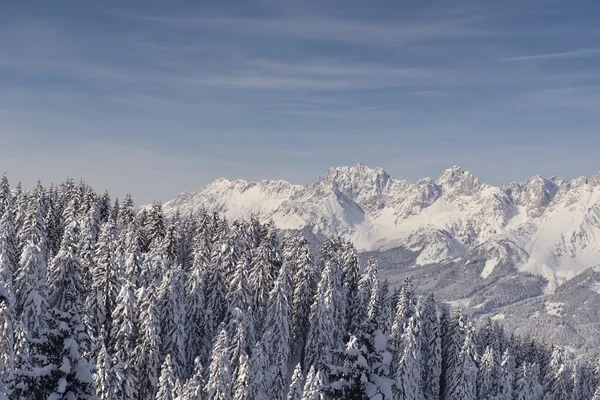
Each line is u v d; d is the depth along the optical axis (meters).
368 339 17.23
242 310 72.50
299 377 56.94
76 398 17.08
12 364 36.84
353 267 89.75
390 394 16.56
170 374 52.94
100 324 62.22
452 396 80.50
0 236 68.81
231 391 59.19
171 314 65.56
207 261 80.06
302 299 81.88
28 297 56.97
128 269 71.00
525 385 86.00
